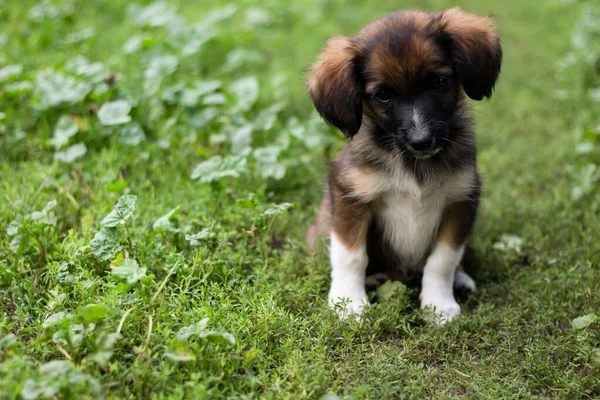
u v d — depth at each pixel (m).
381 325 1.54
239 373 1.46
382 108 1.55
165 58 1.97
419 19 1.56
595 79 2.06
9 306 1.53
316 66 1.61
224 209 1.70
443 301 1.59
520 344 1.52
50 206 1.61
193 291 1.55
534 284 1.61
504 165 1.87
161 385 1.42
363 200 1.58
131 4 2.30
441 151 1.57
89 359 1.42
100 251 1.55
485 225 1.74
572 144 1.89
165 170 1.78
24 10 2.17
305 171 1.82
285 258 1.62
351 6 2.59
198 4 2.48
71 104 1.85
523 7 2.62
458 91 1.57
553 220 1.73
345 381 1.47
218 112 1.87
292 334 1.51
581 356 1.49
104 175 1.75
